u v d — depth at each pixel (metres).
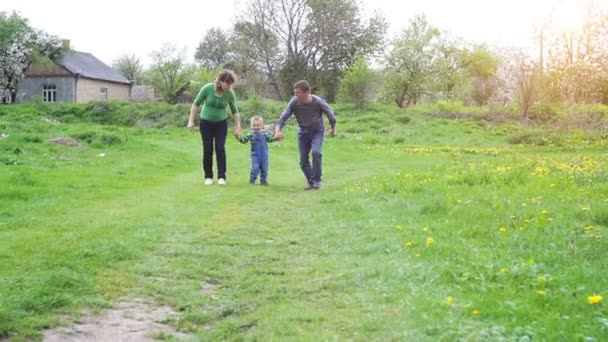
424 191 8.63
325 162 16.19
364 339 3.28
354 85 38.47
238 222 6.68
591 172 10.03
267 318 3.68
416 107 41.34
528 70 33.38
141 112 39.75
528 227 5.80
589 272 4.17
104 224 6.22
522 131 25.92
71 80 58.91
